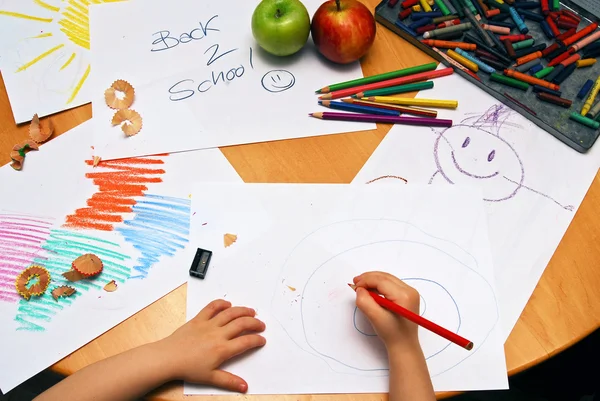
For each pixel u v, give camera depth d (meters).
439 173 0.66
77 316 0.58
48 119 0.69
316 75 0.72
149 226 0.62
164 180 0.65
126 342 0.57
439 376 0.56
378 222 0.63
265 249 0.61
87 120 0.69
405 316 0.53
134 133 0.68
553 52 0.71
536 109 0.69
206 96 0.70
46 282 0.59
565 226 0.63
